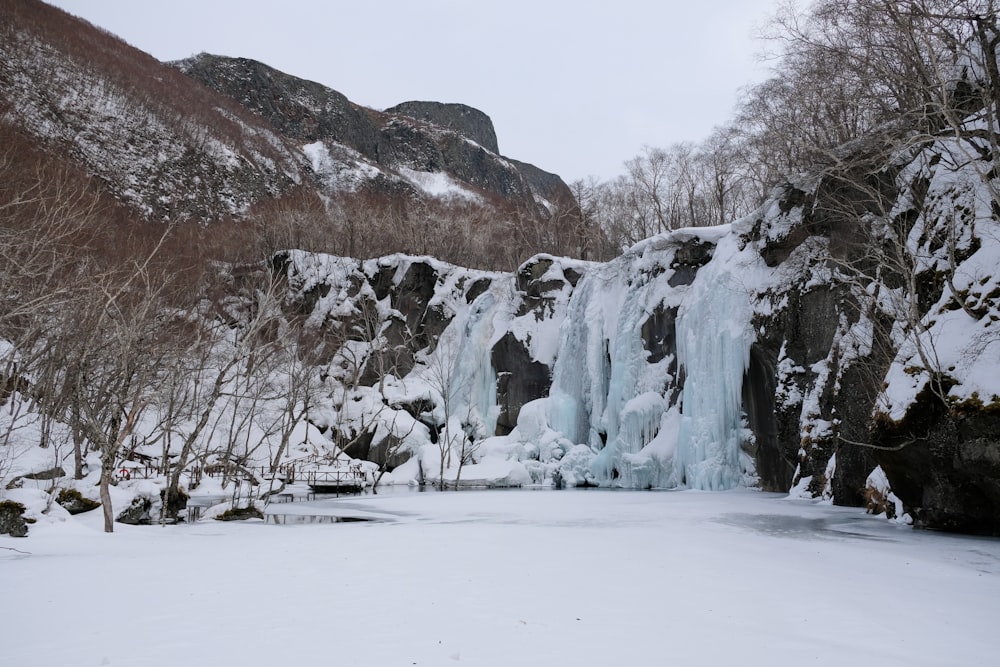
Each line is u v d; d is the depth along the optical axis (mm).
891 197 27984
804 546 15031
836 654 6996
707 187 67125
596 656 6707
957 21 21500
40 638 7297
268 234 69250
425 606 8852
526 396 53406
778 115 37781
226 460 35625
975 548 14938
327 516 24406
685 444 37125
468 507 26969
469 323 57688
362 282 63688
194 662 6410
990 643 7547
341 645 7027
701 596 9664
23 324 28625
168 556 13375
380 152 160125
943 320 18875
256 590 9875
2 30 81188
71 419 24062
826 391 28328
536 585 10281
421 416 55250
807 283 31391
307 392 40562
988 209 20641
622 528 18328
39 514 17203
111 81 91125
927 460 18062
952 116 19875
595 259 72875
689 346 38344
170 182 84500
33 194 36750
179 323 36031
